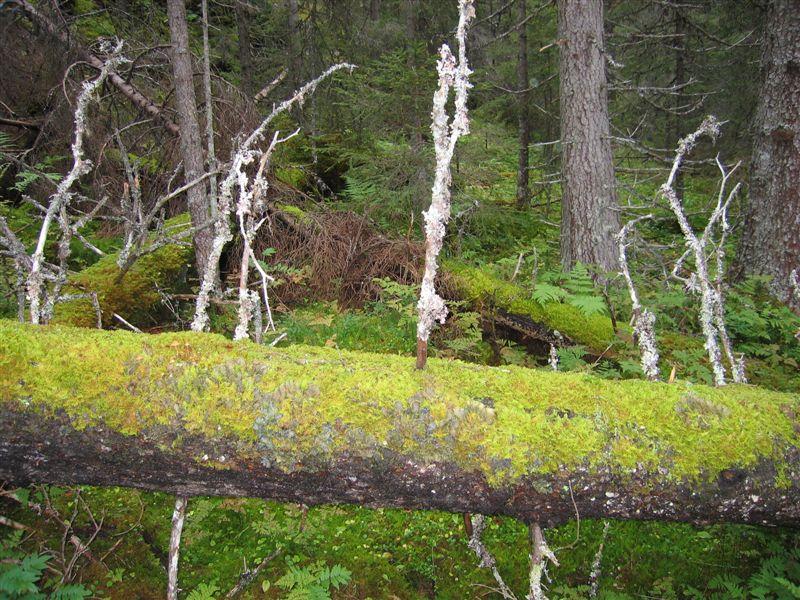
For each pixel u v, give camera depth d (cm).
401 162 748
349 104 808
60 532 271
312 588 247
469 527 242
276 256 625
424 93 737
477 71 865
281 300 587
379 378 193
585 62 625
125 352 188
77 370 183
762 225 602
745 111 1045
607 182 634
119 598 246
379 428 186
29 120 703
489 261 752
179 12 502
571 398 197
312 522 303
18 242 278
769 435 194
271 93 980
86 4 843
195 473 194
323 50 992
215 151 654
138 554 271
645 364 250
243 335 234
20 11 665
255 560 277
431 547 295
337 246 612
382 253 599
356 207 742
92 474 195
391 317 546
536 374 209
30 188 669
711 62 1117
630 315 510
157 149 691
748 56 974
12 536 252
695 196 1162
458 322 487
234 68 1032
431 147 750
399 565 282
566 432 189
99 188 657
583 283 504
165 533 286
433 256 193
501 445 187
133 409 183
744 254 624
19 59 692
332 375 192
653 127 1157
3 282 421
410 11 1049
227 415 185
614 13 1059
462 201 789
